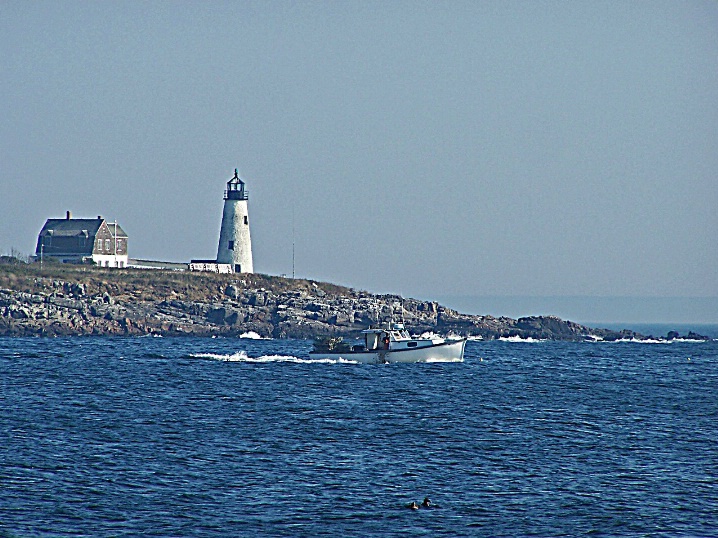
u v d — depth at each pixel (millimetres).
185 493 186875
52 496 182500
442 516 175750
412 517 175000
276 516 174375
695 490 193625
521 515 176750
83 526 167250
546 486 195750
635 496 189000
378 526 170125
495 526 170875
